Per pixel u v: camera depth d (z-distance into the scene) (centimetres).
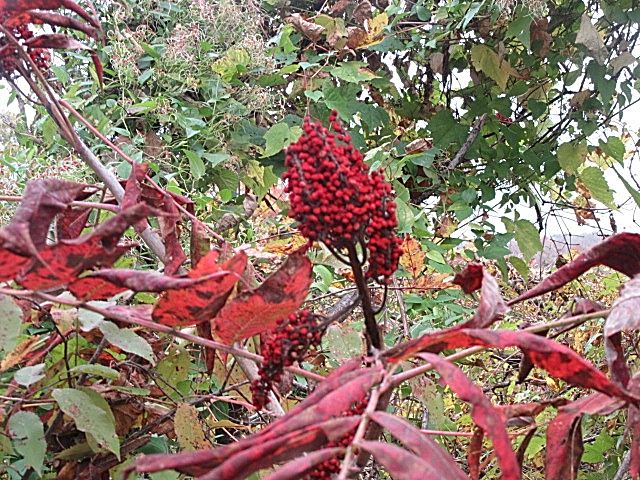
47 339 67
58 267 40
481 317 43
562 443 49
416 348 40
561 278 50
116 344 60
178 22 156
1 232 37
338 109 153
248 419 85
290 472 32
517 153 169
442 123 166
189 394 78
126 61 137
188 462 34
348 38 158
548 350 40
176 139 148
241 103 152
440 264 127
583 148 163
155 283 42
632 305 46
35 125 137
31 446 57
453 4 158
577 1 160
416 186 167
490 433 35
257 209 148
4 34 61
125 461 67
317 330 49
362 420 36
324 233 45
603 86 157
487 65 161
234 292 65
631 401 40
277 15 178
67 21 61
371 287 101
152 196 69
